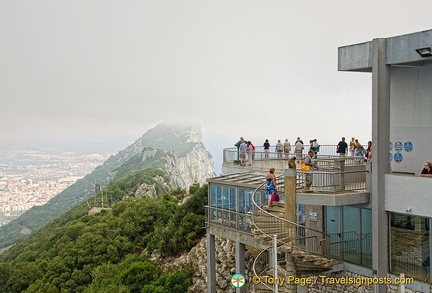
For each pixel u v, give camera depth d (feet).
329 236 71.97
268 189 72.74
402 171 74.43
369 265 70.59
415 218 65.16
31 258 239.50
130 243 180.04
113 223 206.59
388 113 68.64
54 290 162.20
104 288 124.88
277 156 115.55
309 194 69.41
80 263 176.55
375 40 68.03
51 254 218.38
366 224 71.36
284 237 67.26
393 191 67.10
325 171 75.05
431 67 69.56
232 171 105.91
